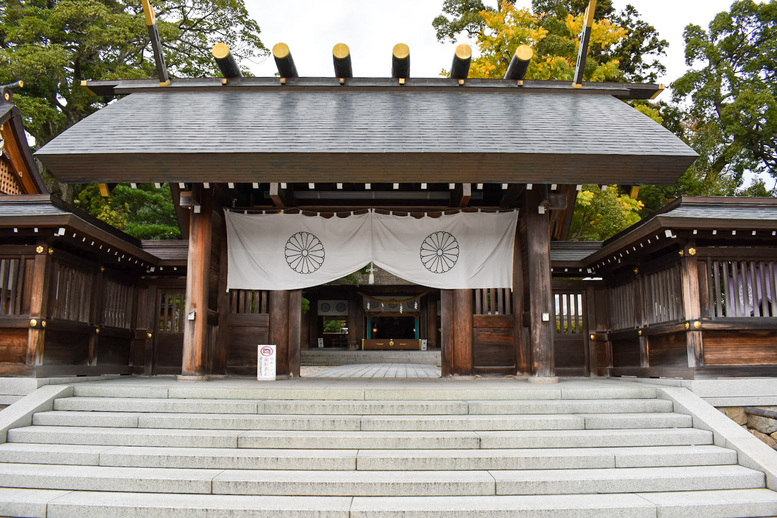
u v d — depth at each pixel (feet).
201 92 30.42
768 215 23.59
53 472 15.98
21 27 56.85
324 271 30.42
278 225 30.81
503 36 56.08
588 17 29.55
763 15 75.46
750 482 16.10
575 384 25.12
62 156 23.80
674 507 14.52
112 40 59.31
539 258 27.71
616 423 19.39
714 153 73.67
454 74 30.55
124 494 15.23
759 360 23.58
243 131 25.63
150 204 62.03
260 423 19.07
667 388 22.52
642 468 16.87
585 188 53.62
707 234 23.49
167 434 17.97
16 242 24.89
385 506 14.29
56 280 25.11
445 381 27.58
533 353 27.17
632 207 55.72
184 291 34.37
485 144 24.48
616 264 30.94
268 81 30.50
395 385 24.27
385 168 24.67
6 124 35.86
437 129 26.00
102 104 65.10
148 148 23.94
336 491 15.24
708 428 18.95
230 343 31.14
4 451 17.19
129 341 33.55
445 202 33.94
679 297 24.61
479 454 16.94
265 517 14.02
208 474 15.90
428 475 15.93
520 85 30.63
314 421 18.99
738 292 23.85
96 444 18.03
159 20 65.92
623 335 31.09
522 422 19.11
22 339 23.85
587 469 16.72
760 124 73.15
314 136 25.18
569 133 25.79
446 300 31.35
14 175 37.58
